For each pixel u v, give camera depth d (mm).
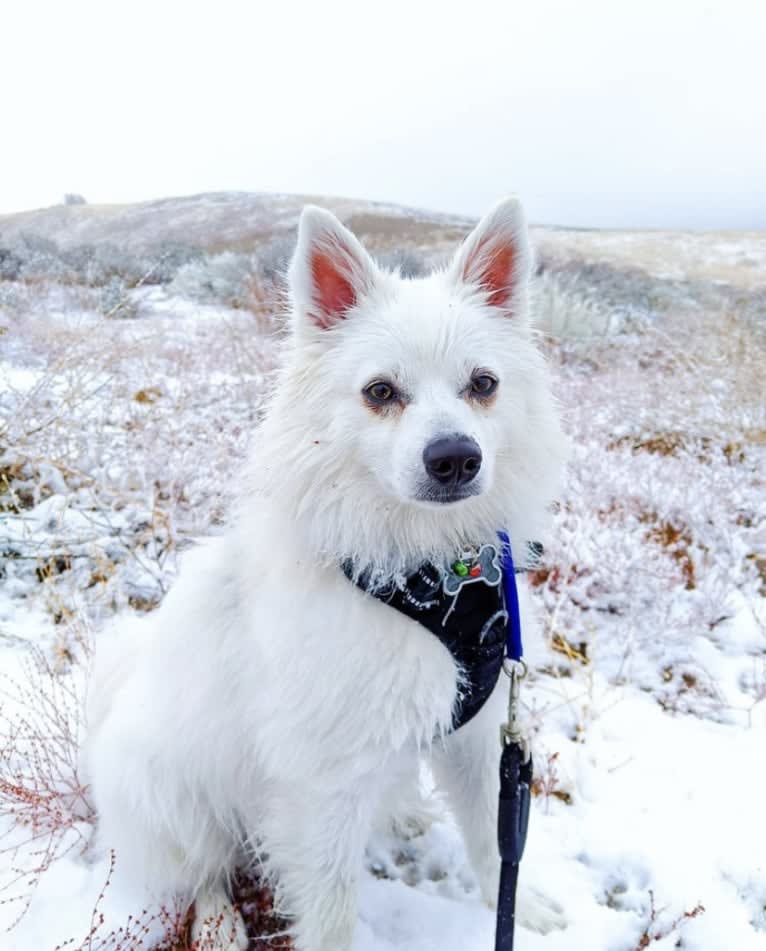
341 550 394
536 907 470
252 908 490
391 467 390
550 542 821
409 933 458
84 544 794
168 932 448
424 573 400
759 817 535
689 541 923
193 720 437
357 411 404
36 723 552
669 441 1195
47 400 1020
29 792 482
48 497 872
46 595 719
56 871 472
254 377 1245
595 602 794
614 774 575
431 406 395
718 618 786
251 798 465
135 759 451
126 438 960
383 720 389
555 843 520
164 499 879
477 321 428
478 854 483
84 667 627
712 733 626
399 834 537
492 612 408
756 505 997
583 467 1007
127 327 1606
